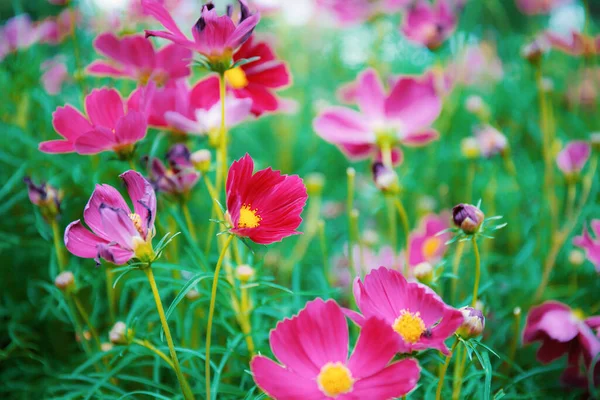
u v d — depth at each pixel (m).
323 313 0.51
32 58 0.99
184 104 0.64
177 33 0.57
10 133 0.85
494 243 0.95
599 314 0.77
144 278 0.61
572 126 1.18
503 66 1.44
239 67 0.65
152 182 0.64
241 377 0.64
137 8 0.88
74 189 0.83
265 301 0.62
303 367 0.51
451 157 1.11
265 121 1.33
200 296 0.64
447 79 1.08
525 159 1.10
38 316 0.77
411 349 0.50
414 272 0.61
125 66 0.69
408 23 1.04
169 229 0.71
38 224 0.72
